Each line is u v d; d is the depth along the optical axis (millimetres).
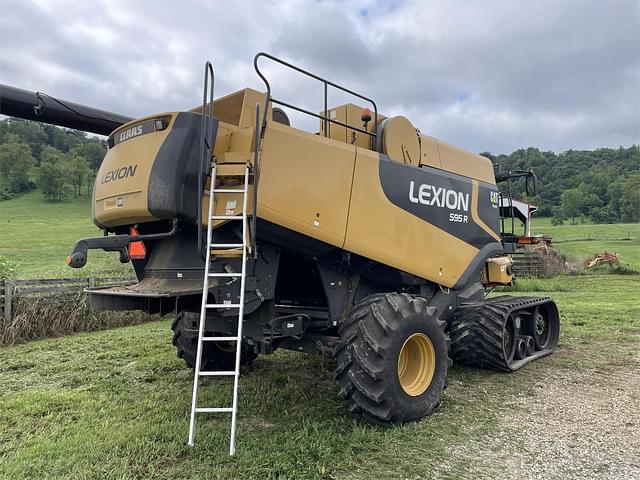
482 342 5484
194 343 5277
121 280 10234
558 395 4758
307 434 3646
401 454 3398
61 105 5441
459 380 5301
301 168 3912
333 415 4168
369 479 3051
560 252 23234
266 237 3896
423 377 4230
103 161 4352
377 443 3576
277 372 5598
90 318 9039
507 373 5551
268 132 3730
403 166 4848
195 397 3301
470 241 5754
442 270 5242
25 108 5258
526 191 7145
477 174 6188
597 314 9555
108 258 20234
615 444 3570
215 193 3713
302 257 4422
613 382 5180
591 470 3166
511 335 5879
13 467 3176
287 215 3791
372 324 3887
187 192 3635
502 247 6406
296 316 4355
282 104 3953
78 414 4285
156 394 4820
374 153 4570
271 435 3676
